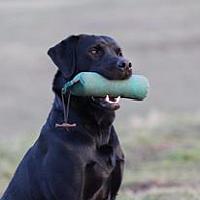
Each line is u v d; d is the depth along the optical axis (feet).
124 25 146.41
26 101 89.30
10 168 47.80
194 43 123.24
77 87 26.11
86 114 26.53
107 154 26.76
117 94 26.32
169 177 44.27
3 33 144.25
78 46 27.30
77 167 26.22
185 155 49.75
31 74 105.50
